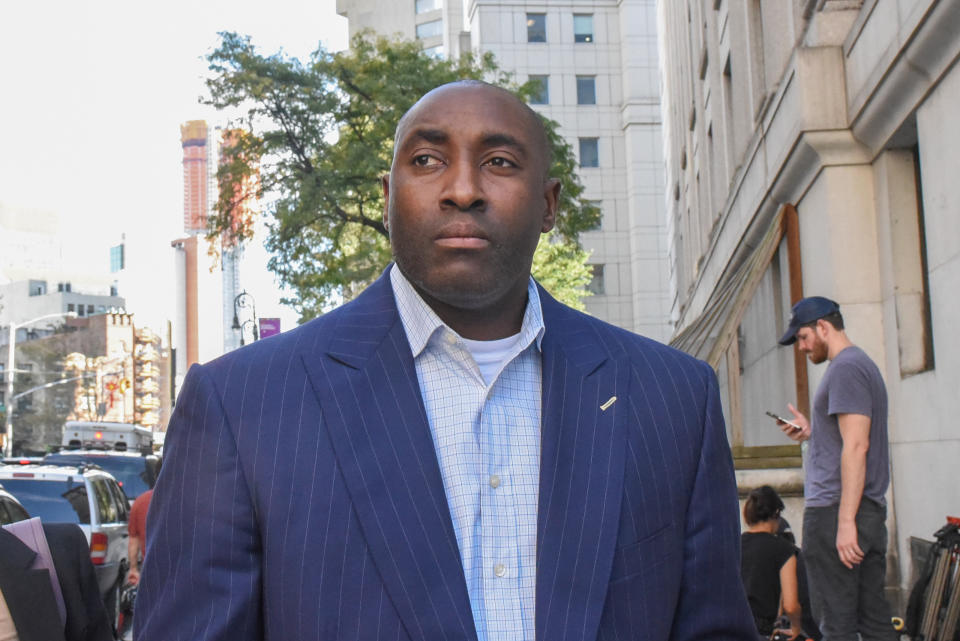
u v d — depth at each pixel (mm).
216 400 1759
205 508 1702
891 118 8828
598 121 53875
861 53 9109
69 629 4051
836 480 5230
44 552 4004
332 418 1730
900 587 8945
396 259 1845
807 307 5645
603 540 1723
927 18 7090
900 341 9117
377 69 24922
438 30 79312
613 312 53031
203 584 1672
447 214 1765
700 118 23938
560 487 1746
